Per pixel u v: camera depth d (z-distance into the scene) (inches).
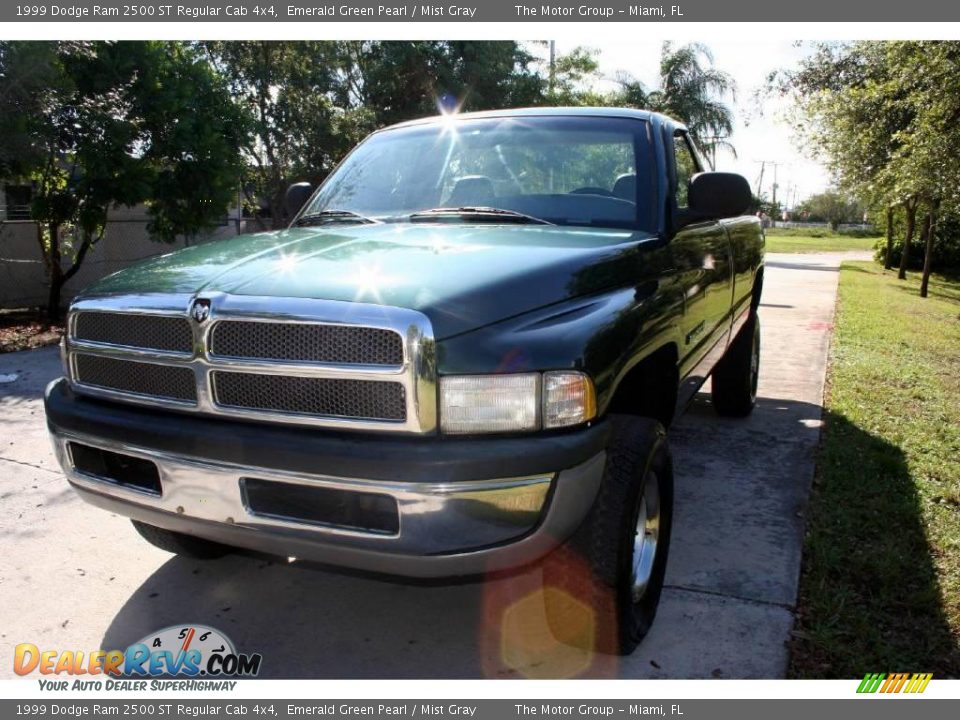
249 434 93.5
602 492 101.8
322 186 161.8
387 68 806.5
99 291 110.3
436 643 116.6
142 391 104.6
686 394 153.6
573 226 131.4
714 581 132.2
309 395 92.4
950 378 306.0
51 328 410.6
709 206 131.8
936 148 404.8
